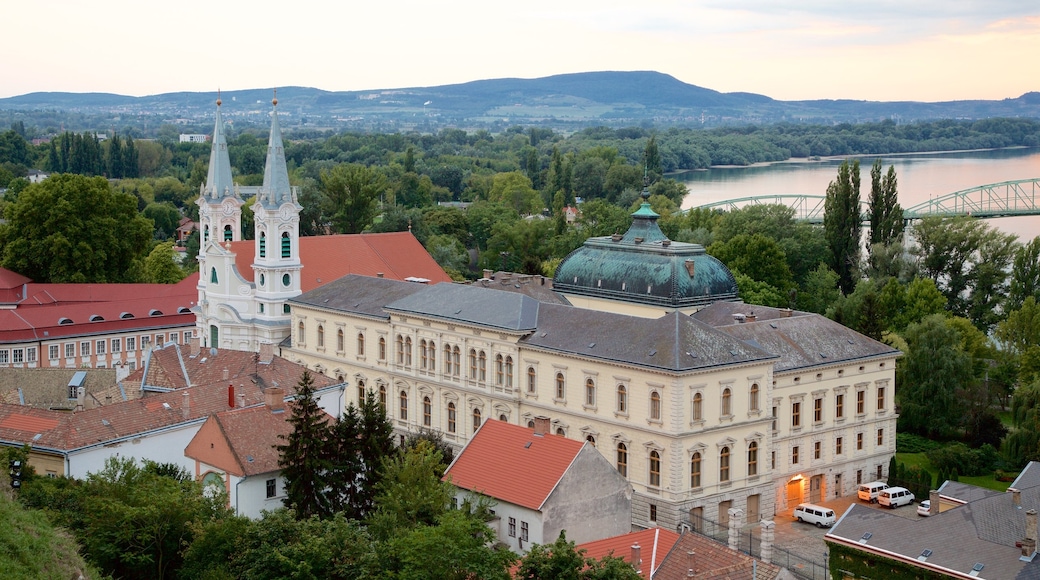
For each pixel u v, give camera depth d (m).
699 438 126.69
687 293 157.50
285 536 93.31
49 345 196.00
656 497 127.50
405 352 161.38
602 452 133.75
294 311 180.25
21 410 125.31
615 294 162.75
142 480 103.19
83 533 93.94
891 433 151.75
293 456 111.75
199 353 151.12
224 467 114.88
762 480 134.12
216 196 191.50
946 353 166.88
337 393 147.12
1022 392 157.75
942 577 99.50
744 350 132.00
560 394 139.38
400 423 162.88
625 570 83.62
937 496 113.94
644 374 127.88
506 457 113.56
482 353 149.00
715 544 94.06
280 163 183.88
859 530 107.38
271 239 183.00
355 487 114.81
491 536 92.12
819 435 142.62
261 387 139.25
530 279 183.75
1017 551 98.88
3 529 81.81
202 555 92.62
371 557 89.62
